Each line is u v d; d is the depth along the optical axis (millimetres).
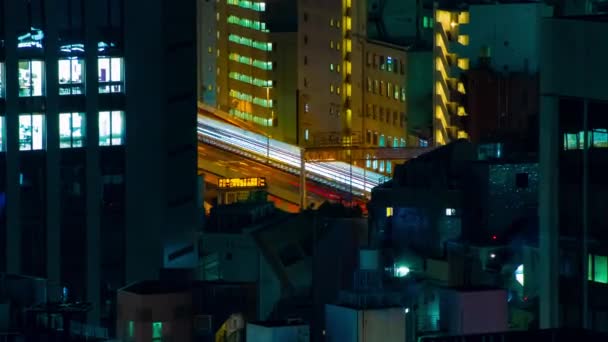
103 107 187125
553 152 119312
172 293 144750
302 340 131375
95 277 186500
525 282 171500
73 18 186125
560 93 118500
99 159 187125
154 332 144125
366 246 182750
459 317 137750
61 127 186250
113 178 187625
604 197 116875
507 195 182625
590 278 118000
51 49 185625
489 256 176000
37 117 185750
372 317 132625
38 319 121312
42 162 185875
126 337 145625
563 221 119125
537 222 180625
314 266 183750
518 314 164375
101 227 186875
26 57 185250
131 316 144750
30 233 185750
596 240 117438
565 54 117875
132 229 187750
